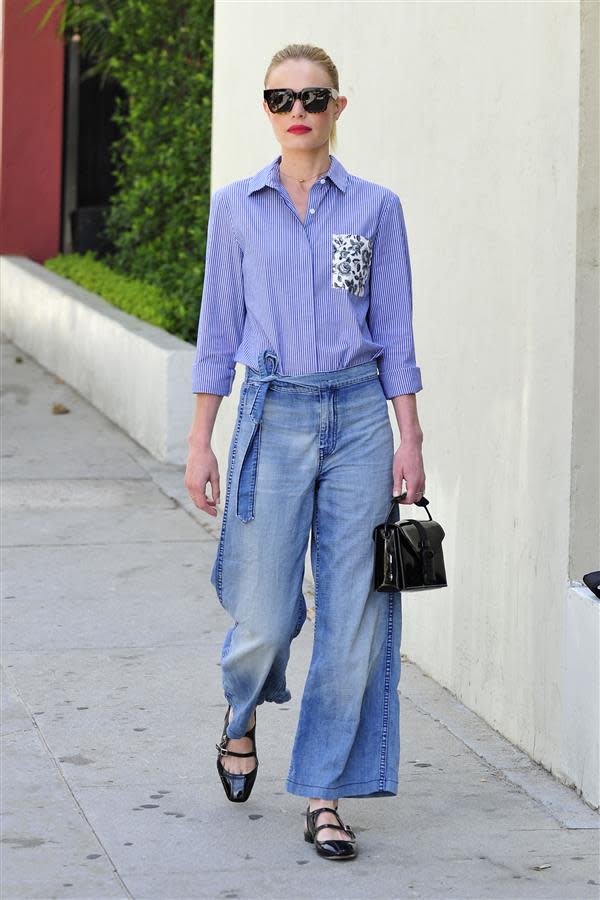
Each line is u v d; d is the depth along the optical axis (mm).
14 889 5953
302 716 6434
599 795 6801
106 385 17172
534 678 7430
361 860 6336
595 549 7043
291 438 6246
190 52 18516
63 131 23906
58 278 21141
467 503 8211
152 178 18578
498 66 7648
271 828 6648
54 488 13820
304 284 6215
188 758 7492
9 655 9125
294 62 6168
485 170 7840
